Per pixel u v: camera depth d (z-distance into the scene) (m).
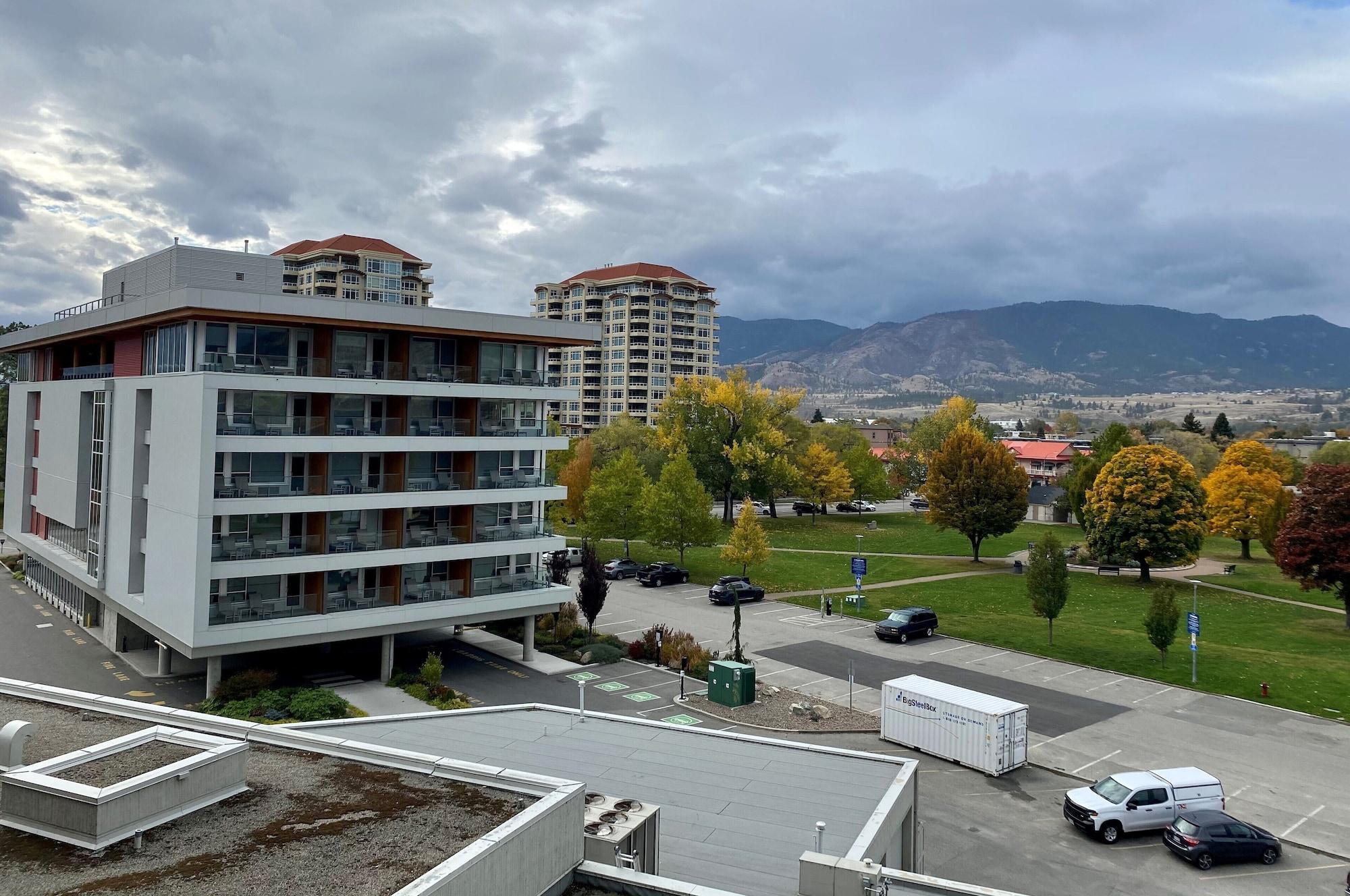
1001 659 48.44
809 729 37.16
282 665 44.00
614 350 161.12
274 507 38.09
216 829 14.28
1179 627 56.53
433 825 14.38
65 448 52.19
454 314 43.03
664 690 42.25
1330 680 45.03
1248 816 29.75
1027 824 28.78
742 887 17.39
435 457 45.31
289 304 38.50
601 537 73.25
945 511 78.75
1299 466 118.75
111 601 44.97
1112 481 71.19
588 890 14.73
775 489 104.00
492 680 43.28
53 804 13.91
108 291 55.84
